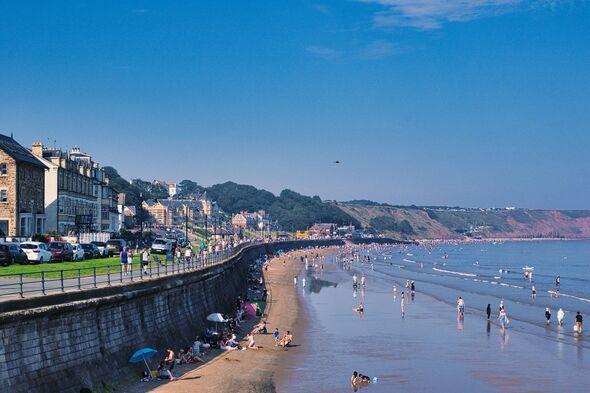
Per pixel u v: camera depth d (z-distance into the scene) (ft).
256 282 401.29
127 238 430.61
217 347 185.57
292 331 236.84
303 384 160.15
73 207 389.39
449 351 206.90
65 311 108.78
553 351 208.54
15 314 96.22
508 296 386.52
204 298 203.41
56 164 365.40
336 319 271.90
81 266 201.87
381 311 301.43
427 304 333.83
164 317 159.33
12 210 300.20
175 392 129.39
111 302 125.90
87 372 114.01
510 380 170.30
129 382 127.95
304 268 602.03
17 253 203.41
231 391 138.21
